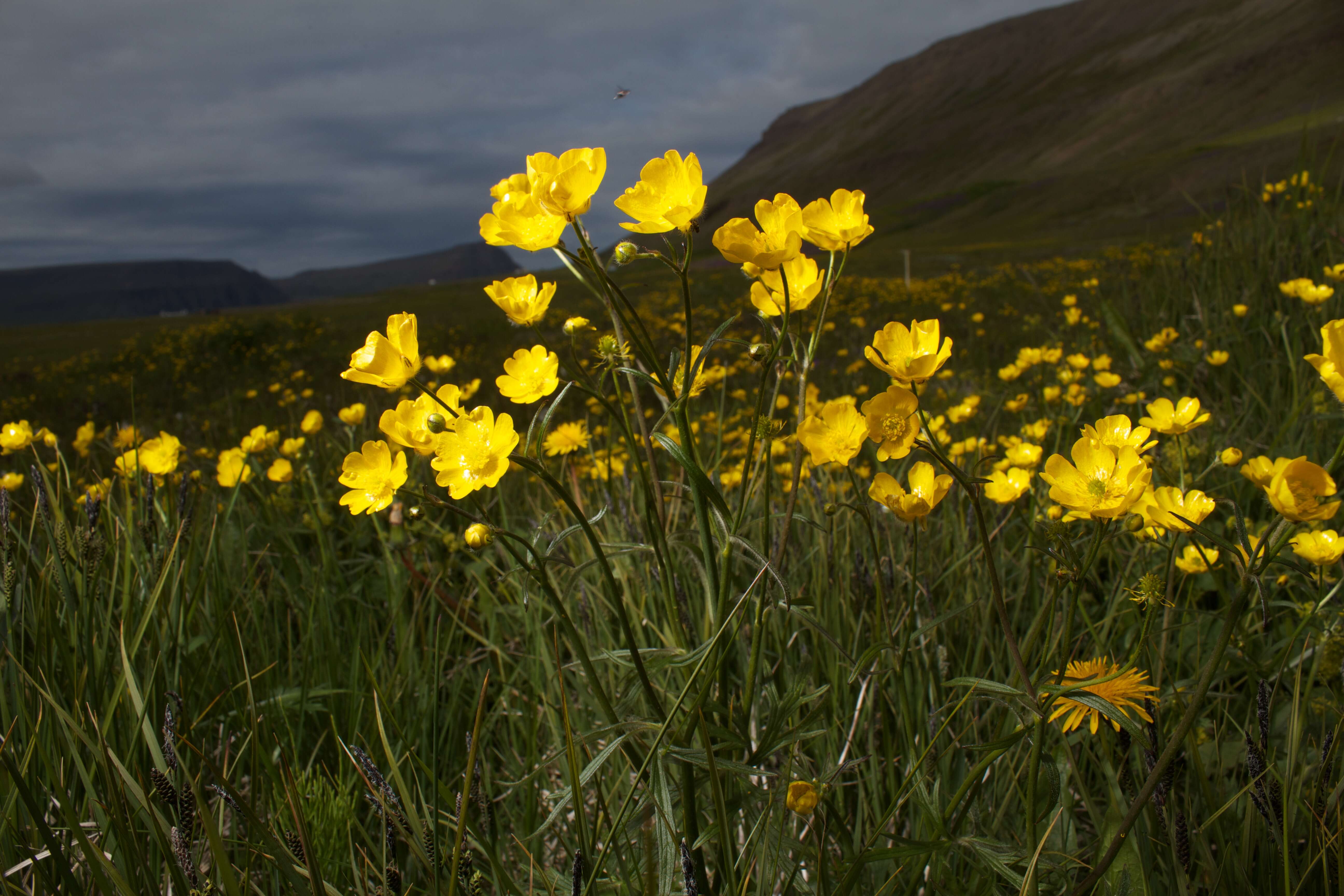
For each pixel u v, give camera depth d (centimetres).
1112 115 10244
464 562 286
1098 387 366
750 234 108
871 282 1562
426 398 117
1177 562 157
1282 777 136
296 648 231
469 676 236
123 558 209
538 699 207
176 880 112
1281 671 146
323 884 115
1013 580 224
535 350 125
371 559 281
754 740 159
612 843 115
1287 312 386
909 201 8094
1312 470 85
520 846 156
